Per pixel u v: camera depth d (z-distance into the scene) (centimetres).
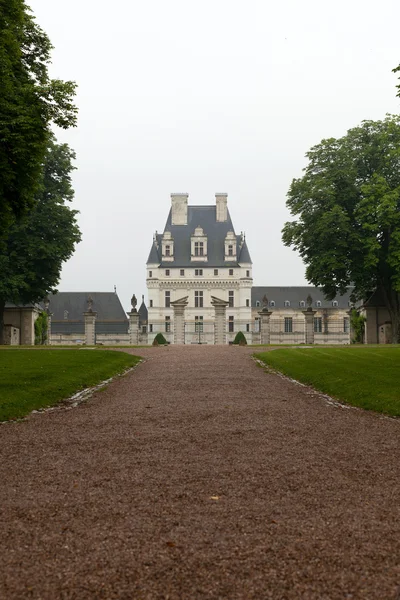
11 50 2444
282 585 555
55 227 4953
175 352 3944
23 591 547
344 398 1836
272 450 1070
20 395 1747
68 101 2388
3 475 919
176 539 651
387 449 1095
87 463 987
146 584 558
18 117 2253
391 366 2477
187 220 13038
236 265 12538
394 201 4809
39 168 2438
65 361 2822
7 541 650
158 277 12569
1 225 2697
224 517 718
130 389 2047
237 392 1892
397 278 4794
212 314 12538
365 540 648
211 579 566
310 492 819
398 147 4800
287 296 12744
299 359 3084
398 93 2345
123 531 674
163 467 953
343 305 12488
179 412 1485
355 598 535
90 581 563
